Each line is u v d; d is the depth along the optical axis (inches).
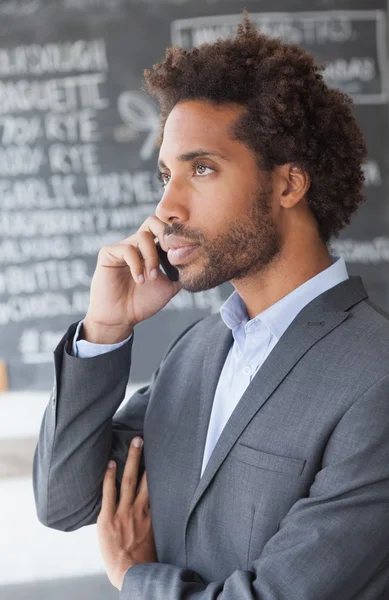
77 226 116.5
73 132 115.3
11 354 116.5
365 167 118.1
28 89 114.3
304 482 37.3
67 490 46.8
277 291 41.6
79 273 117.0
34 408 113.5
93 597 92.3
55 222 116.3
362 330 38.9
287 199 40.8
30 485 106.3
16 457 106.3
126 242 44.9
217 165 39.3
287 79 40.3
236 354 43.8
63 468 46.3
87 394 45.4
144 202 116.9
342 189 42.7
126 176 116.3
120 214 116.8
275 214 40.7
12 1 113.1
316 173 41.4
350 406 36.8
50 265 116.6
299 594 35.1
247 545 38.2
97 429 46.1
